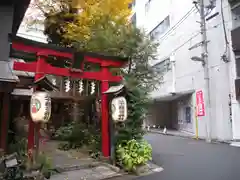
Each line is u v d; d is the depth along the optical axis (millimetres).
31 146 7148
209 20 17781
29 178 6125
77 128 12859
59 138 14008
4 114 7391
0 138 7277
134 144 8086
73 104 16047
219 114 16438
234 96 15234
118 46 9555
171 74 23359
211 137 16844
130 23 10945
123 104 7707
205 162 9289
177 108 24984
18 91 10789
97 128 12578
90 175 7355
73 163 8508
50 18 11336
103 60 8805
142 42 9773
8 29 6914
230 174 7398
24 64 7211
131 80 9109
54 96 13727
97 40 9812
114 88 8117
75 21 11250
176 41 22625
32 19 12875
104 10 10734
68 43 11562
